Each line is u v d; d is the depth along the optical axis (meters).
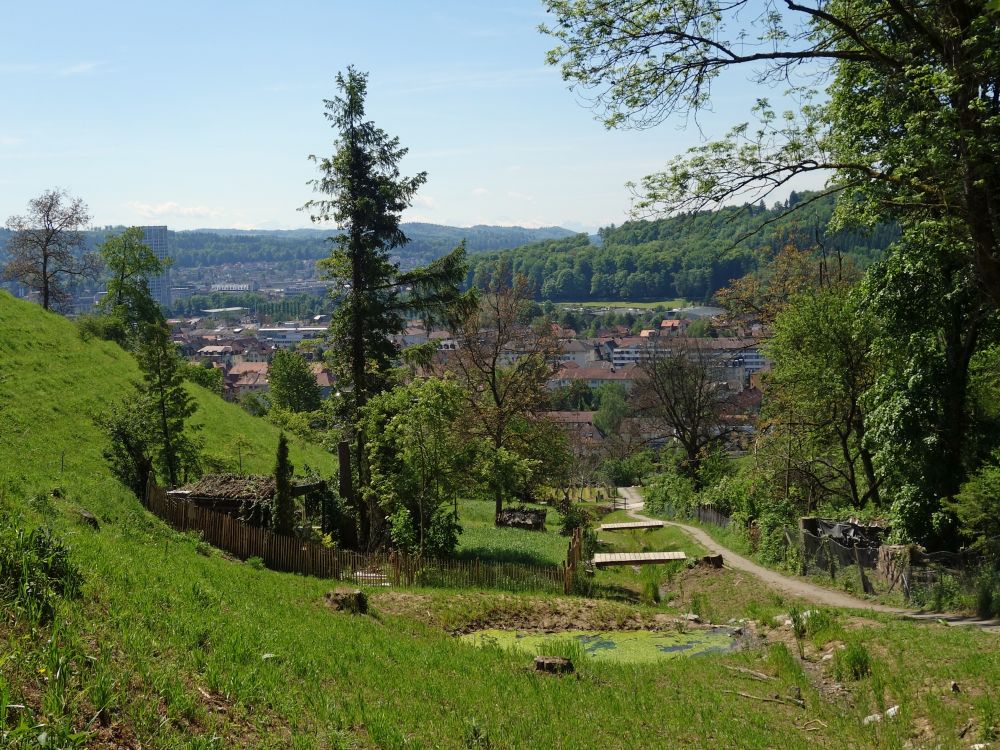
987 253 14.79
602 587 27.80
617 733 10.90
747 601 24.28
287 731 8.35
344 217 33.97
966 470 24.81
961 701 11.65
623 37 15.26
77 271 71.38
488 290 51.19
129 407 32.34
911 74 15.09
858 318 30.12
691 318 190.25
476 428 49.84
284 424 63.19
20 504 15.93
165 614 10.51
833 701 13.23
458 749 9.14
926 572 21.59
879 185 16.33
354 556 24.83
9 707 6.52
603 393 139.38
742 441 54.06
